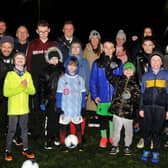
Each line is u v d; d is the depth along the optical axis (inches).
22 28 267.4
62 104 230.4
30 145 247.4
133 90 220.1
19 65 217.8
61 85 228.8
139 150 239.3
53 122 237.0
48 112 235.9
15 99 217.8
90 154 231.5
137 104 221.9
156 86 213.3
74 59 232.2
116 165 213.8
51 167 210.4
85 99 238.1
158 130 216.4
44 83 231.3
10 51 232.8
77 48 250.4
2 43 232.4
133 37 283.9
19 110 218.8
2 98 235.1
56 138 247.3
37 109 253.3
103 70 232.5
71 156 227.6
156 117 214.5
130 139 229.3
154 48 250.8
